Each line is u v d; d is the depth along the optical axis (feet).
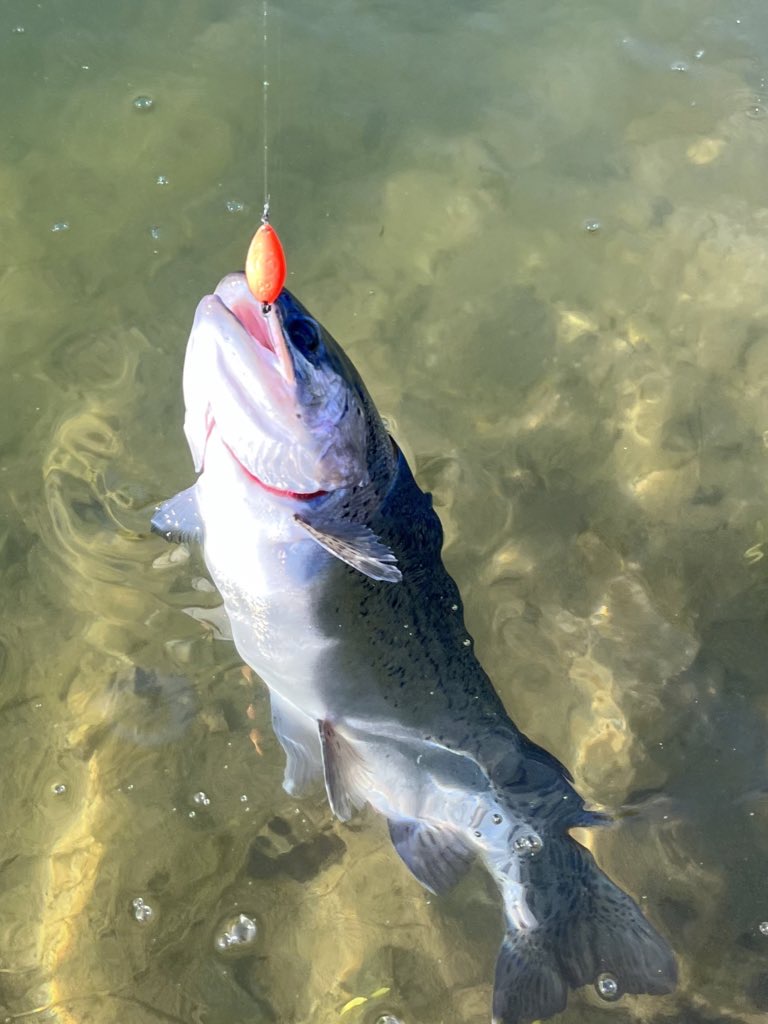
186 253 2.62
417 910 1.79
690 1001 1.72
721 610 2.20
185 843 1.82
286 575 1.71
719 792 1.95
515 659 2.10
